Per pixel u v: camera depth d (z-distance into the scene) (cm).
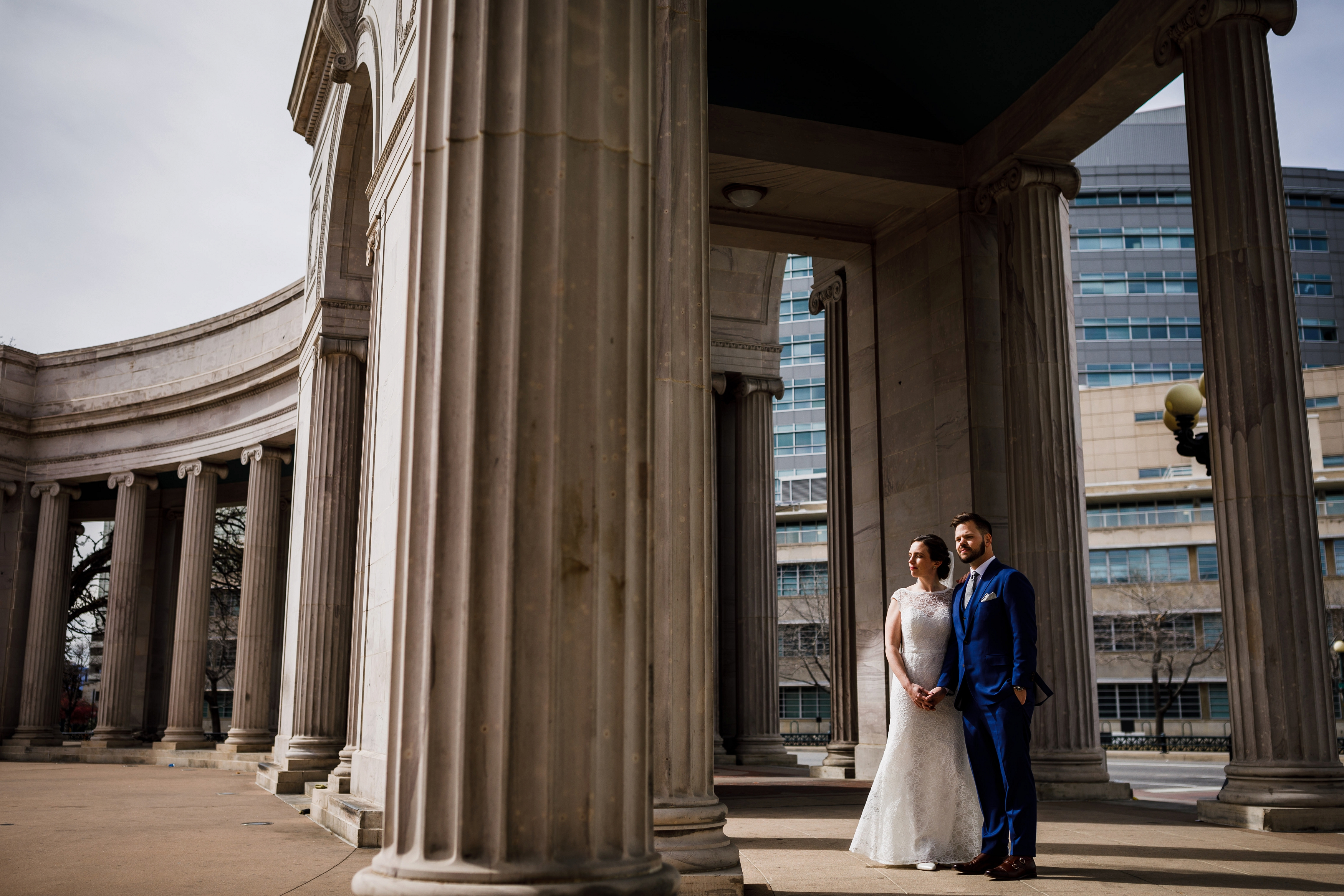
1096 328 10944
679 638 695
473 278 463
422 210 489
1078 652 1431
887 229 1858
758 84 1645
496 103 476
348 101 1878
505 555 441
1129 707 7094
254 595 2844
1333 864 788
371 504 1323
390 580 1145
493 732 431
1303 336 10956
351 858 904
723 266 2689
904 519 1744
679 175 773
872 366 1866
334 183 2006
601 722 452
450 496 452
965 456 1608
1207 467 1339
